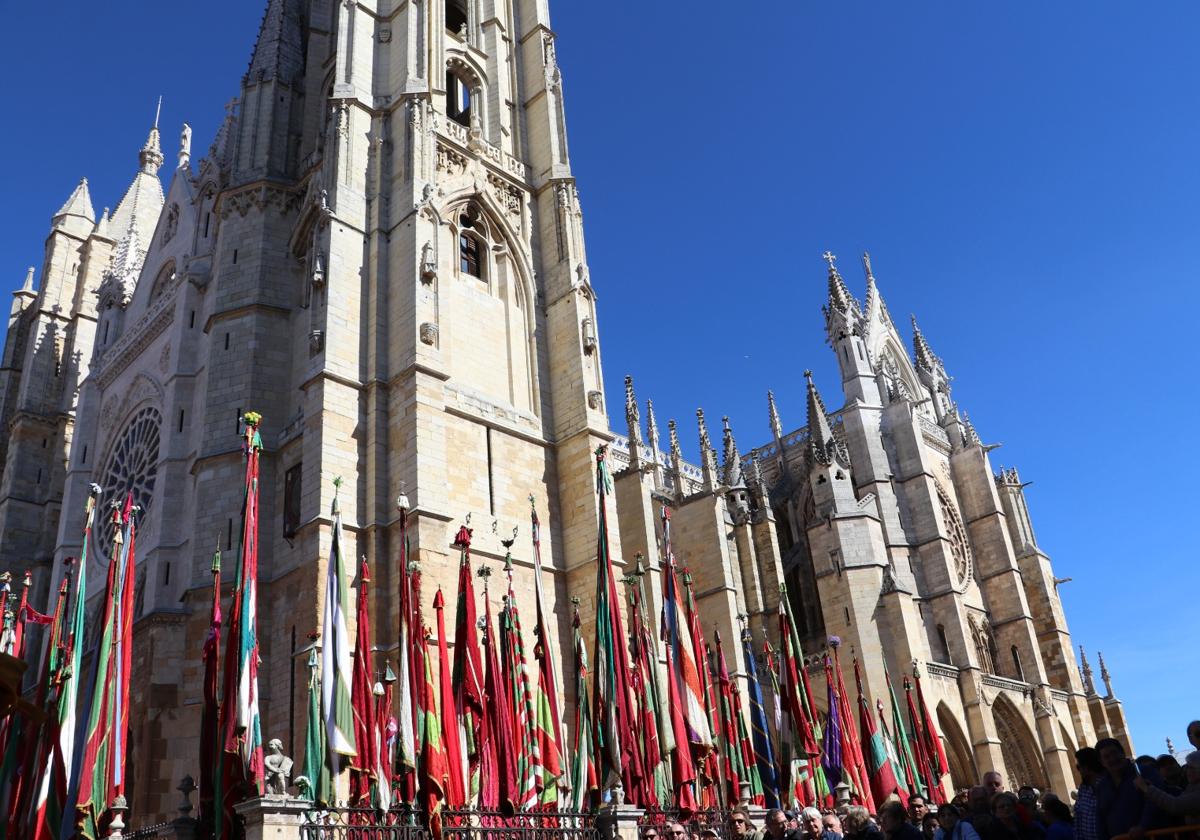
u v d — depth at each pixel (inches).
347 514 1422.2
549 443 1750.7
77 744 923.4
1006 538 2883.9
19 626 1147.9
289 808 731.4
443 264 1696.6
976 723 2378.2
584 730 1128.2
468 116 2012.8
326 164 1723.7
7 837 874.1
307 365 1529.3
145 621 1551.4
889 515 2615.7
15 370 2746.1
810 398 2635.3
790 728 1467.8
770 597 2491.4
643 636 1205.1
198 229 1983.3
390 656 1322.6
